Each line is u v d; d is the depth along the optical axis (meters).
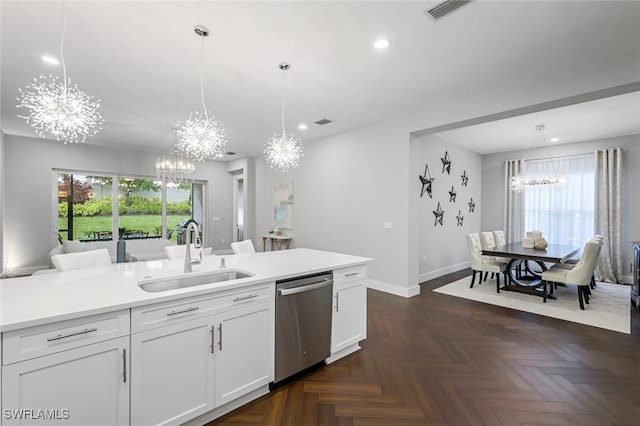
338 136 5.46
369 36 2.44
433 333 3.17
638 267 3.73
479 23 2.27
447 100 3.83
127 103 3.93
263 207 7.39
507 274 5.14
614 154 5.60
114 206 6.74
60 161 6.06
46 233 5.96
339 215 5.47
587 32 2.38
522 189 6.25
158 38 2.45
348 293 2.69
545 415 1.91
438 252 5.98
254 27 2.31
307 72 3.07
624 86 2.72
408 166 4.42
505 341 2.98
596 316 3.66
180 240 7.61
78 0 1.98
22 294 1.61
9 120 4.62
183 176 5.94
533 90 3.16
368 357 2.67
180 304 1.68
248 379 2.00
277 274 2.18
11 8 2.05
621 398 2.08
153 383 1.59
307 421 1.85
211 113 4.33
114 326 1.47
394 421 1.86
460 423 1.84
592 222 5.89
